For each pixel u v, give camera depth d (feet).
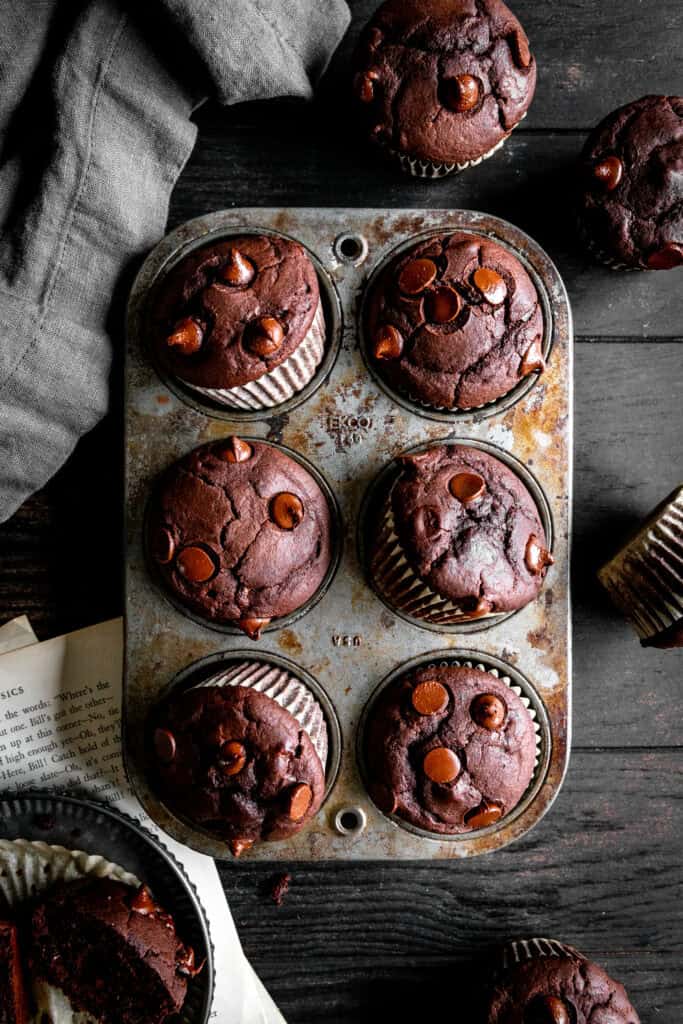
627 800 2.05
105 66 1.89
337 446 1.90
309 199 2.01
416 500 1.78
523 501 1.84
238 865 2.06
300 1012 2.06
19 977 1.92
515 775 1.82
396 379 1.84
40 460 1.96
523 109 1.88
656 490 2.03
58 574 2.03
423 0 1.86
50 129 1.89
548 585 1.89
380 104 1.86
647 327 2.02
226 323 1.77
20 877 1.94
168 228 2.02
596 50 2.01
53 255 1.90
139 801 1.90
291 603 1.84
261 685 1.83
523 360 1.82
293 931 2.06
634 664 2.04
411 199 2.02
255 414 1.90
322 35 1.94
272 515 1.81
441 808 1.80
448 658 1.89
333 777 1.89
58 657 2.01
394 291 1.83
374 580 1.88
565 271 2.02
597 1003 1.93
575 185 1.91
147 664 1.90
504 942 2.06
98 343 1.94
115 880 1.93
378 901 2.06
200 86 1.94
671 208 1.86
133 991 1.90
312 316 1.79
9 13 1.89
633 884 2.06
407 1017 2.06
